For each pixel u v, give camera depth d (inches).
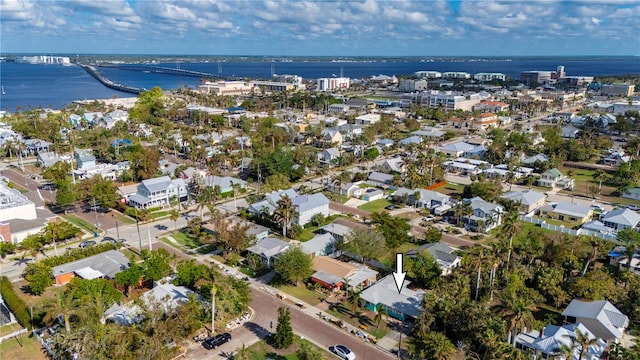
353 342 3356.3
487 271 3927.2
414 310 3577.8
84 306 3221.0
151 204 6008.9
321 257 4498.0
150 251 4527.6
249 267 4456.2
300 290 4079.7
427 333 3240.7
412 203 6240.2
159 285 3868.1
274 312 3735.2
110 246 4667.8
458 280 3786.9
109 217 5738.2
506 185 7224.4
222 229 4648.1
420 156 7618.1
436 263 4146.2
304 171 7426.2
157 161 7342.5
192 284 3966.5
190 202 6210.6
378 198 6505.9
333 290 4037.9
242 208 6003.9
